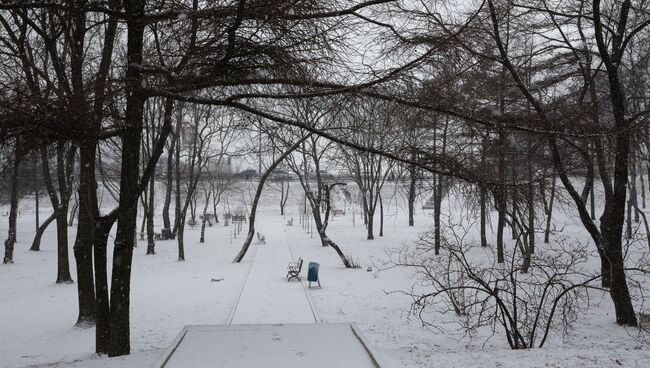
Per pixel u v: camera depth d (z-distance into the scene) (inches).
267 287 724.7
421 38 273.3
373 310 565.3
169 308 573.6
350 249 1270.9
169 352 231.6
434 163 298.7
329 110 292.4
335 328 272.4
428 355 306.7
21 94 255.9
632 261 761.6
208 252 1320.1
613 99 450.9
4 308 605.6
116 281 310.0
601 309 556.7
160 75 283.6
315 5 257.9
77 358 360.2
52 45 392.5
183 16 243.3
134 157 311.6
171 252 1331.2
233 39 245.4
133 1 260.8
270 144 1103.6
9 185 1279.5
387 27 269.6
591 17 455.8
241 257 1081.4
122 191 311.9
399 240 1381.6
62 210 807.1
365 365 210.4
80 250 496.7
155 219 2623.0
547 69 506.3
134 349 389.7
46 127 263.1
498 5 377.4
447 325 492.7
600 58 487.5
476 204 351.9
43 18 384.8
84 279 498.0
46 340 443.8
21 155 282.7
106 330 363.3
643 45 582.2
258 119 353.4
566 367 267.7
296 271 795.4
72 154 467.2
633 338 421.7
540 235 1163.9
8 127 251.9
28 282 832.3
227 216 2436.0
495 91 350.0
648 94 588.4
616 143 438.0
